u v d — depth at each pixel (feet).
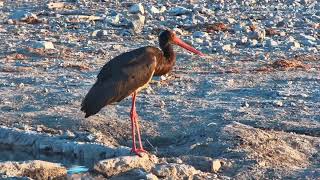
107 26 99.86
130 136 51.16
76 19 105.81
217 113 54.95
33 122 54.13
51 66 74.23
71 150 47.93
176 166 41.27
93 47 84.28
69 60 77.36
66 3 124.16
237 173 42.39
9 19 105.29
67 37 91.56
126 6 120.47
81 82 65.87
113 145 49.60
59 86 64.49
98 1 126.52
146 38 91.09
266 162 44.19
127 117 54.39
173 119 53.78
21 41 88.58
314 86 63.77
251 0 121.70
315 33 92.58
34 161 41.86
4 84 65.21
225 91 62.39
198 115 54.65
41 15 111.24
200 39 87.61
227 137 47.85
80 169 44.75
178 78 67.21
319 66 73.46
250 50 82.23
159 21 103.14
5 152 50.62
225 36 90.22
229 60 76.79
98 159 46.55
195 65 74.18
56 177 41.81
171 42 46.57
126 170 41.83
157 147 49.21
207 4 120.16
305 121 52.95
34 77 68.08
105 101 43.14
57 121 53.88
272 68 71.82
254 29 93.97
